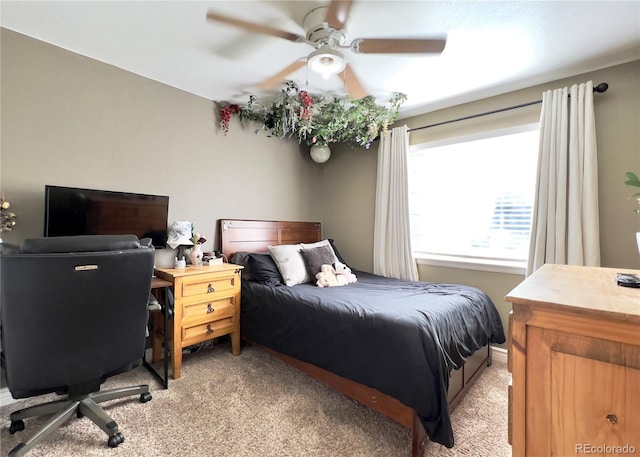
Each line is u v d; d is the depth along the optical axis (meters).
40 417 1.71
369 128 3.04
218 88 2.66
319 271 2.78
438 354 1.48
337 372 1.83
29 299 1.31
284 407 1.84
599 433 0.70
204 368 2.35
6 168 1.88
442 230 3.06
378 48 1.68
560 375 0.74
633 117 2.09
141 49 2.06
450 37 1.87
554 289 0.89
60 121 2.06
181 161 2.69
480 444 1.55
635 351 0.66
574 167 2.17
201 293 2.35
